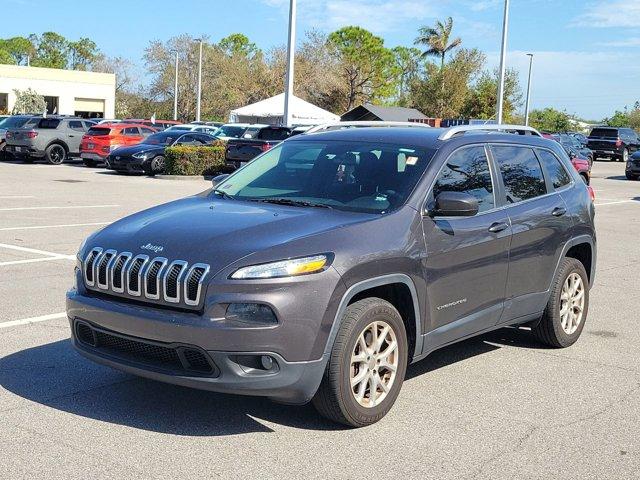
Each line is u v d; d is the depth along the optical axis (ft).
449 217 17.80
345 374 15.19
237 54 246.88
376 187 17.69
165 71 228.02
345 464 14.12
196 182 80.18
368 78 247.91
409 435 15.61
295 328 14.44
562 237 21.66
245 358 14.37
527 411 17.22
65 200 57.47
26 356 19.98
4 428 15.28
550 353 22.02
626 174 102.94
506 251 19.33
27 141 98.48
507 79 216.54
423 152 18.48
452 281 17.71
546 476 13.92
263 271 14.43
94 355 15.83
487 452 14.89
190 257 14.82
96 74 205.05
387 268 15.92
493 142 20.20
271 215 16.58
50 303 25.54
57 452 14.23
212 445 14.76
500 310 19.53
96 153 96.58
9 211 49.67
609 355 21.95
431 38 254.88
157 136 91.25
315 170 18.86
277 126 84.38
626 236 47.83
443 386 18.81
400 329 16.34
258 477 13.47
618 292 30.94
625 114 299.99
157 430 15.40
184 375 14.61
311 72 237.04
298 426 15.84
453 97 220.43
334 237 15.43
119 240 16.03
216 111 232.32
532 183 21.16
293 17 84.84
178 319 14.40
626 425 16.52
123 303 15.33
